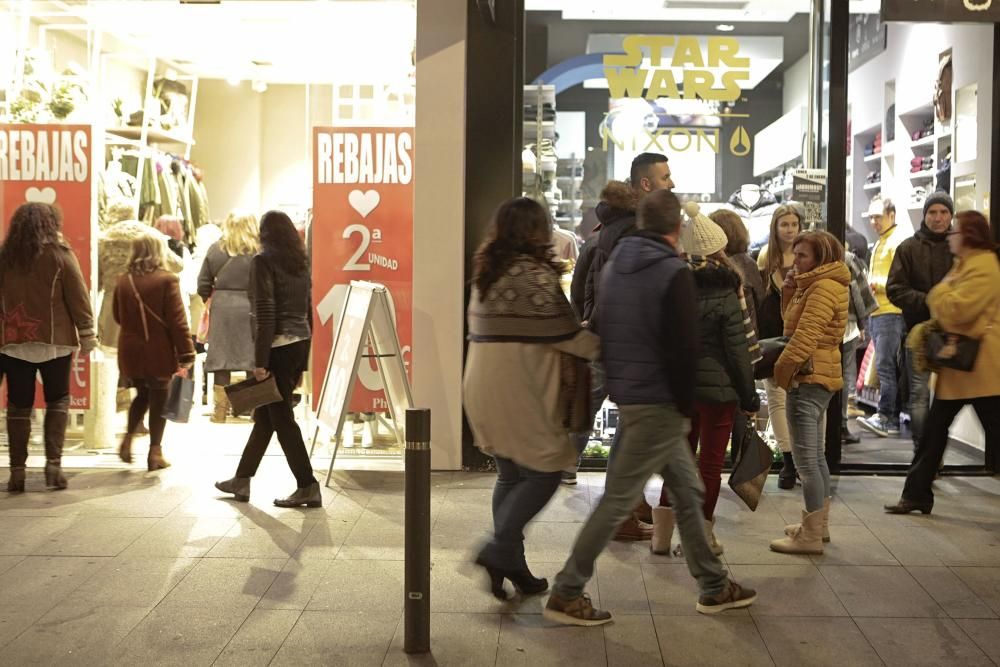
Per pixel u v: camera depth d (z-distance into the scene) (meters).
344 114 11.64
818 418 5.07
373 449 7.61
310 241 7.98
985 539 5.37
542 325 4.05
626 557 5.03
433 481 6.52
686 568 4.87
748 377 4.61
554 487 4.21
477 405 4.13
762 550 5.18
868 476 6.87
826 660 3.83
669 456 4.07
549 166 7.00
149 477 6.67
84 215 7.13
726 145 7.05
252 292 5.73
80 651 3.88
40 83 8.02
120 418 8.84
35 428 7.97
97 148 7.87
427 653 3.87
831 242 4.99
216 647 3.92
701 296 4.62
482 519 5.67
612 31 6.97
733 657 3.85
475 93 6.66
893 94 9.38
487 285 4.11
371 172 6.99
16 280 6.16
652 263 3.94
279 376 5.83
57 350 6.24
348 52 9.49
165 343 6.79
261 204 12.02
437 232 6.70
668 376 3.95
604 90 6.99
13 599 4.43
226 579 4.69
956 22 6.40
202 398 9.70
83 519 5.66
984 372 5.57
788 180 7.01
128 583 4.63
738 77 7.03
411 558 3.85
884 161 9.45
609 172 7.02
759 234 7.07
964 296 5.51
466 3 6.61
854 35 9.30
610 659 3.83
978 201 7.39
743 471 4.79
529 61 6.95
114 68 10.28
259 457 6.07
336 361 6.71
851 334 7.30
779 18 7.00
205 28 8.72
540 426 4.09
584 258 5.52
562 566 4.89
